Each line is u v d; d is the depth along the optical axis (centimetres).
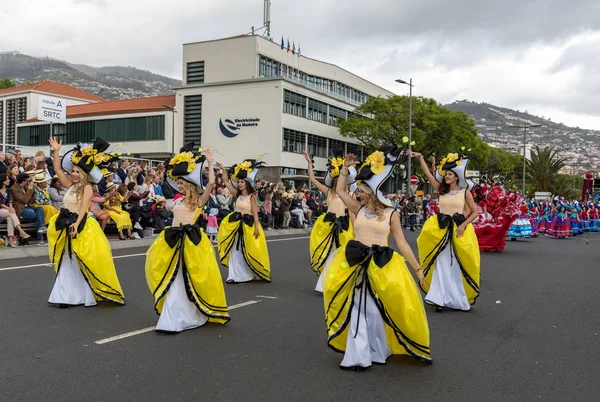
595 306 771
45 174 1294
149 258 580
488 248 1501
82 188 666
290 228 2027
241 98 4112
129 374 444
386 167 479
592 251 1594
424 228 743
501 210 1490
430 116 4075
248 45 4194
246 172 885
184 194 594
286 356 504
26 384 417
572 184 7644
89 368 456
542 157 6712
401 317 466
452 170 733
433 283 726
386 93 6159
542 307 760
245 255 892
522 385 443
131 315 639
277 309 703
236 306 714
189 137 4309
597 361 513
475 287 731
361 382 440
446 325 645
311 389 422
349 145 4956
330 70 5062
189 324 580
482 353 532
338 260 475
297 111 4238
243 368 467
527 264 1239
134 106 4600
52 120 1809
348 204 500
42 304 681
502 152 6819
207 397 400
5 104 5181
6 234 1239
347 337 471
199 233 580
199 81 4356
